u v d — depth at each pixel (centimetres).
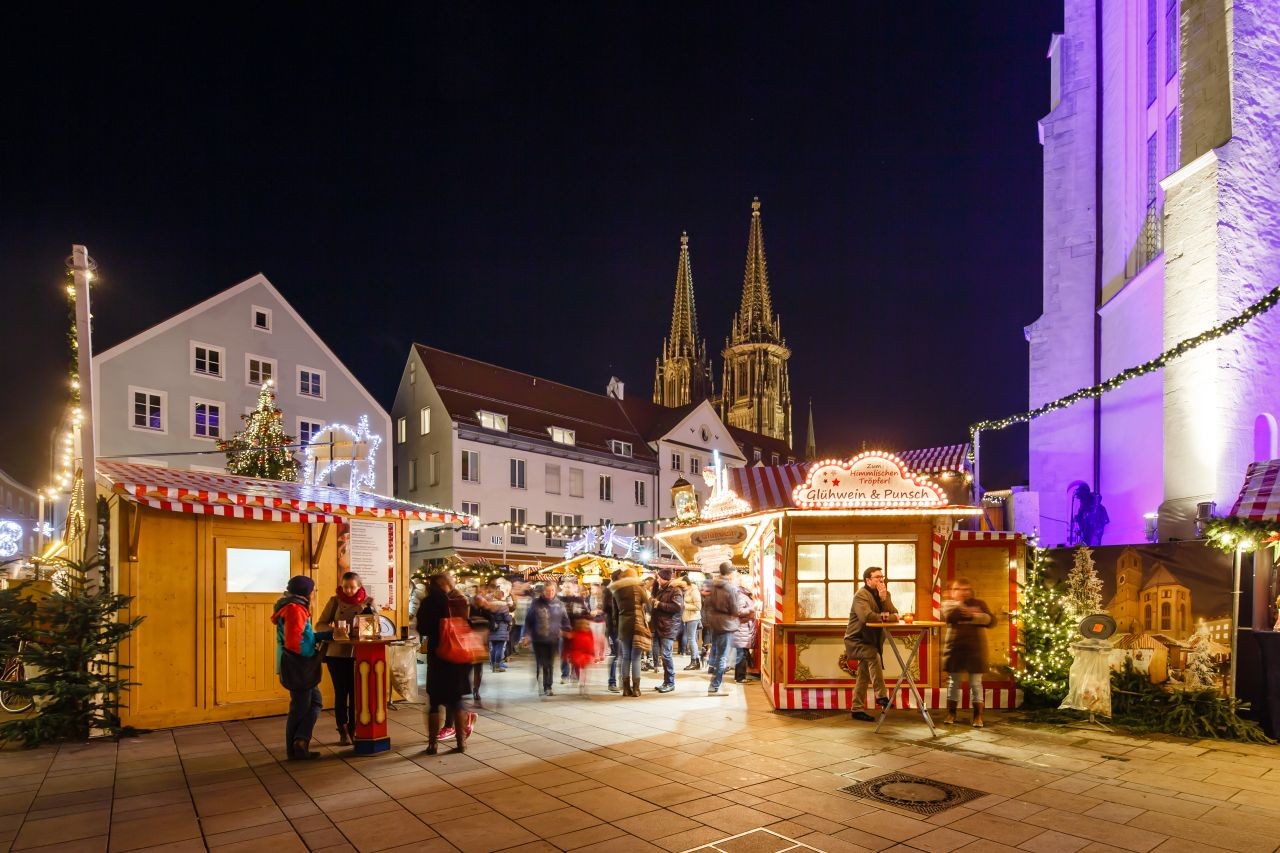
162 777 662
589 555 1817
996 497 1855
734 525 1095
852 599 946
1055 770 657
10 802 595
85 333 936
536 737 792
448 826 526
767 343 9425
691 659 1386
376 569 1066
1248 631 808
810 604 962
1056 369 2080
